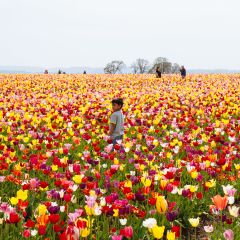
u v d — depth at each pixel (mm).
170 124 14297
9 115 14906
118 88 30719
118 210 5285
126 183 6426
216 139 10008
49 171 7199
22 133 11703
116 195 5641
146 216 5922
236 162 9289
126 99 21422
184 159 8477
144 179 6414
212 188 7449
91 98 22516
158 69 47375
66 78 46812
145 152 9320
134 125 13945
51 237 5031
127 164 8961
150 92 26625
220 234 5414
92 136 12078
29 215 6266
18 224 5383
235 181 7863
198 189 7270
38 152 9648
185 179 8016
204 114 16828
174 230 4562
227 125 12930
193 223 5203
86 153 8531
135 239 5348
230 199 5812
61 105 18469
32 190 6711
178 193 6496
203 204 6910
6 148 9336
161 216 5926
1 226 5215
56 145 10508
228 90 26672
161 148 10703
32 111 16828
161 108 17703
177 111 17078
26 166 8125
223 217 5594
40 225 4633
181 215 6383
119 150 9492
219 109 17031
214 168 7688
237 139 11445
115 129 10414
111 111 16781
